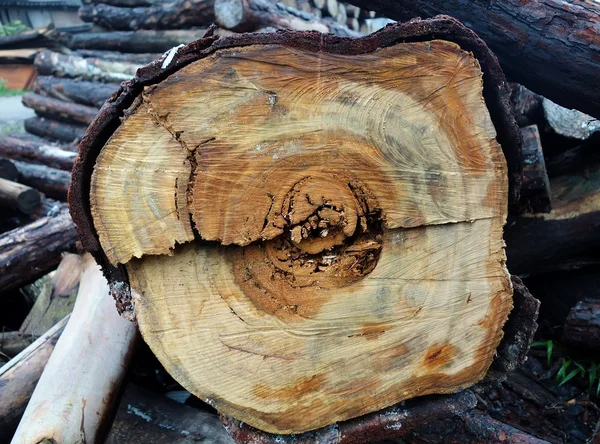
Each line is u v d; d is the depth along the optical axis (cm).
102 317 75
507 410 86
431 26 50
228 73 47
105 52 204
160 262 52
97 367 69
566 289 100
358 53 49
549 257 95
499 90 54
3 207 133
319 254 56
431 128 52
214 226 50
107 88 190
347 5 241
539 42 72
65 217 112
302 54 48
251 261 54
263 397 58
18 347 94
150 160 48
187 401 87
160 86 46
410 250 56
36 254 106
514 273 99
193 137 48
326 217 53
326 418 60
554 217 91
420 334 59
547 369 93
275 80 48
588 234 91
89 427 63
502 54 76
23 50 386
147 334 54
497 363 66
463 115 53
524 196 89
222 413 61
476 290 59
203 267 53
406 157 53
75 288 98
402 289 57
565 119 91
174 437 72
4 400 72
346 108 50
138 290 53
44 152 165
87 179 49
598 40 69
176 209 49
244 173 50
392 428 62
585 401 86
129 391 80
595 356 92
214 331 55
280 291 55
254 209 51
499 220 57
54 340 81
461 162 54
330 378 59
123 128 47
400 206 54
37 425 60
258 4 150
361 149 51
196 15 175
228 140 49
